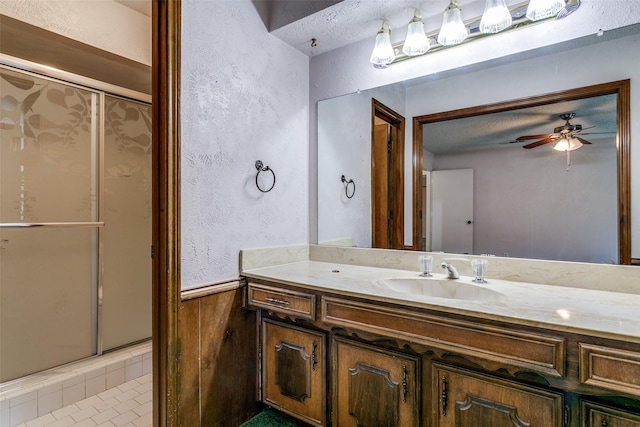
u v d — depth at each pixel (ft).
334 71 6.82
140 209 8.13
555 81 4.85
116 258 7.65
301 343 5.34
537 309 3.57
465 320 3.65
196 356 5.02
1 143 6.03
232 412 5.54
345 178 6.70
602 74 4.56
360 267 6.25
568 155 4.77
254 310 5.90
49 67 6.47
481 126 5.40
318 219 7.04
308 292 4.94
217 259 5.35
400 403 4.34
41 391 6.01
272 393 5.75
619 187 4.47
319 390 5.12
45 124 6.53
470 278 5.20
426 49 5.50
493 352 3.49
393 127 6.17
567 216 4.76
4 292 6.09
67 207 6.86
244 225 5.79
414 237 5.96
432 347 3.86
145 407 6.31
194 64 4.98
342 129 6.72
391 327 4.16
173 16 4.67
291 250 6.68
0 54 5.89
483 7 5.25
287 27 6.01
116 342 7.64
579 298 4.04
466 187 5.51
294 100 6.77
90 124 7.18
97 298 7.30
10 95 6.10
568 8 4.59
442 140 5.72
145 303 8.22
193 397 4.98
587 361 3.06
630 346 2.91
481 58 5.36
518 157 5.11
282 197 6.52
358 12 5.59
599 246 4.55
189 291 4.92
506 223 5.17
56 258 6.73
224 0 5.44
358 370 4.72
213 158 5.26
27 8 5.97
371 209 6.40
